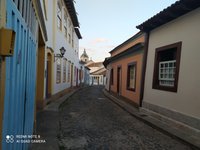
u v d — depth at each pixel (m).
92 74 61.34
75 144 5.95
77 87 29.47
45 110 10.36
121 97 16.27
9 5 2.34
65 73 18.52
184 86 7.50
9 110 2.55
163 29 9.27
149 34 10.79
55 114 9.49
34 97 6.26
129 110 11.52
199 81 6.71
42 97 10.43
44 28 8.39
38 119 8.37
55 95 14.18
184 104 7.44
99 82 58.38
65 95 17.86
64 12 17.16
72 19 21.70
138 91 12.12
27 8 3.87
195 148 5.68
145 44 11.02
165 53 9.60
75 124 8.32
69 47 20.61
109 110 12.16
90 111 11.53
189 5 7.07
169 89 8.46
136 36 13.80
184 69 7.55
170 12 7.85
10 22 2.41
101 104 14.77
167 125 8.03
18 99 3.11
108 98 19.09
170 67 8.84
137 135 7.09
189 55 7.30
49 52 11.84
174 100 8.07
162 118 8.70
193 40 7.13
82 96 20.16
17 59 2.90
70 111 11.25
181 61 7.77
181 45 7.82
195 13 7.09
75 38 26.16
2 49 2.02
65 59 18.17
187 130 7.01
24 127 3.92
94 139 6.49
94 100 17.14
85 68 43.59
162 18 8.70
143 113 10.55
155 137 6.90
